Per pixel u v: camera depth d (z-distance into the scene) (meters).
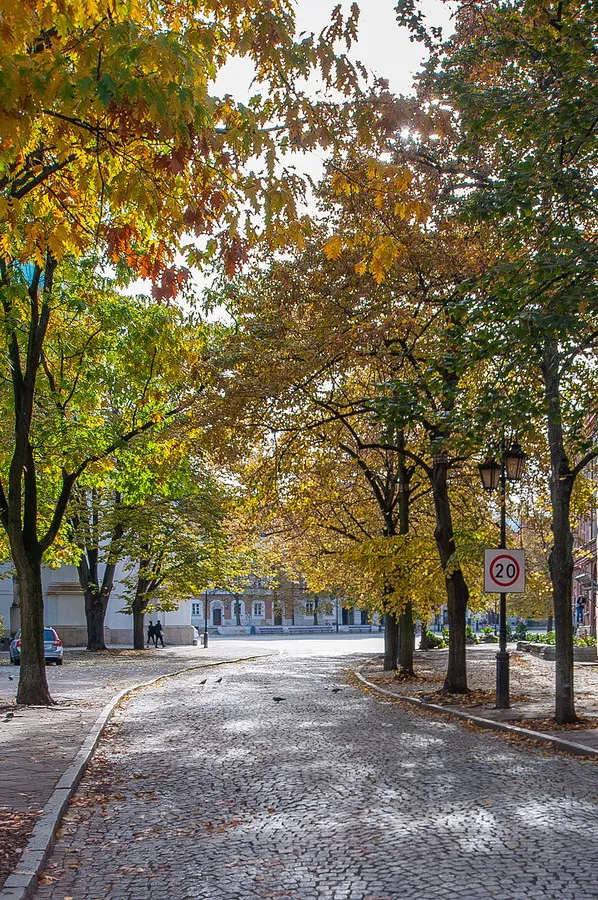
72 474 21.84
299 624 116.75
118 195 8.21
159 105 6.99
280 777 11.44
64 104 6.82
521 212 13.96
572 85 13.34
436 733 15.88
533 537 49.81
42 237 9.40
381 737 15.30
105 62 7.03
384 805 9.61
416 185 17.89
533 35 14.37
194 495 46.78
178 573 47.16
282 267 21.19
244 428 22.16
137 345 19.77
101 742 14.75
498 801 9.74
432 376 15.71
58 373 22.31
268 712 19.36
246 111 8.05
